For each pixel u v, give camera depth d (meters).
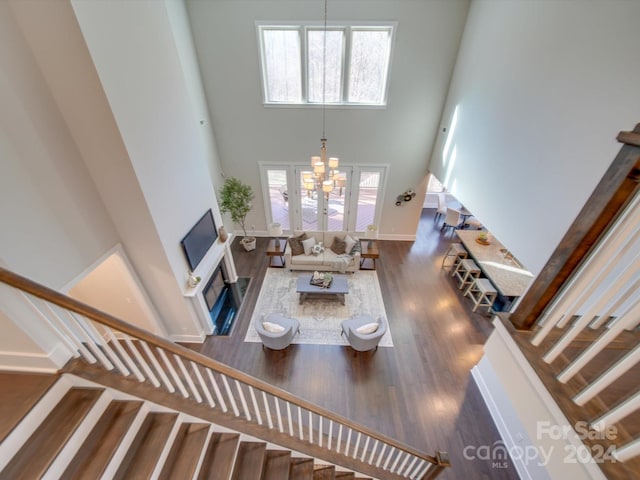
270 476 2.30
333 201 7.20
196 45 5.28
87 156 2.81
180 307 4.12
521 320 1.72
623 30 2.24
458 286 5.82
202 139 5.69
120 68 2.72
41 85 2.40
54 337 1.94
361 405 3.70
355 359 4.30
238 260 6.65
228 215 7.19
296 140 6.29
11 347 1.86
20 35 2.22
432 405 3.71
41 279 2.45
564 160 2.79
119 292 3.79
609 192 1.18
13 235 2.24
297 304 5.35
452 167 5.39
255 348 4.47
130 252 3.49
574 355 1.59
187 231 4.07
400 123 6.04
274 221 7.54
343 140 6.27
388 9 4.91
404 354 4.39
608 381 1.19
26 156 2.31
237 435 2.31
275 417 2.69
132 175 2.95
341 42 5.29
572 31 2.73
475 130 4.57
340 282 5.39
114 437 1.85
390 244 7.39
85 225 2.89
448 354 4.39
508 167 3.68
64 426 1.77
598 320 1.70
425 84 5.59
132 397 2.06
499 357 1.87
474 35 4.68
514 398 1.71
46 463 1.60
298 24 5.07
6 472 1.57
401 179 6.78
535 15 3.26
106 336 4.03
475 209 4.50
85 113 2.60
